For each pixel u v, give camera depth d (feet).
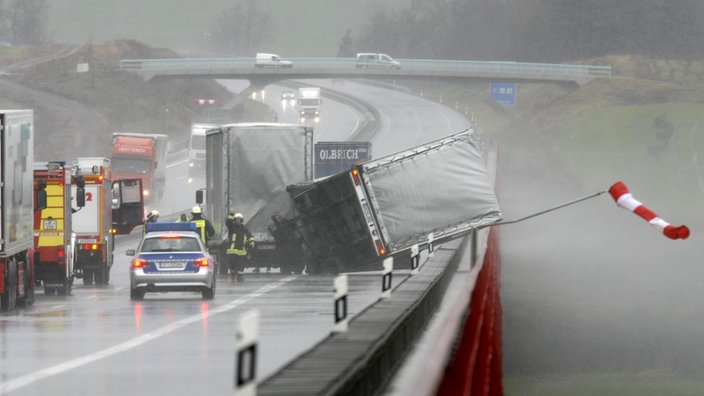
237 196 435.53
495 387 153.28
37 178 351.67
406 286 225.35
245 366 66.18
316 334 205.26
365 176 409.69
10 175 280.51
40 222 350.84
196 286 307.99
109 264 413.39
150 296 335.06
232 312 266.36
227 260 436.35
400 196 411.54
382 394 120.78
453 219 412.36
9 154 279.49
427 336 187.52
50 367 159.63
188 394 131.85
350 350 115.96
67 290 353.51
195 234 315.58
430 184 412.77
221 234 435.53
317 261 426.92
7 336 209.77
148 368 157.89
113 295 346.13
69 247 359.46
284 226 427.74
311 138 439.63
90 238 397.80
